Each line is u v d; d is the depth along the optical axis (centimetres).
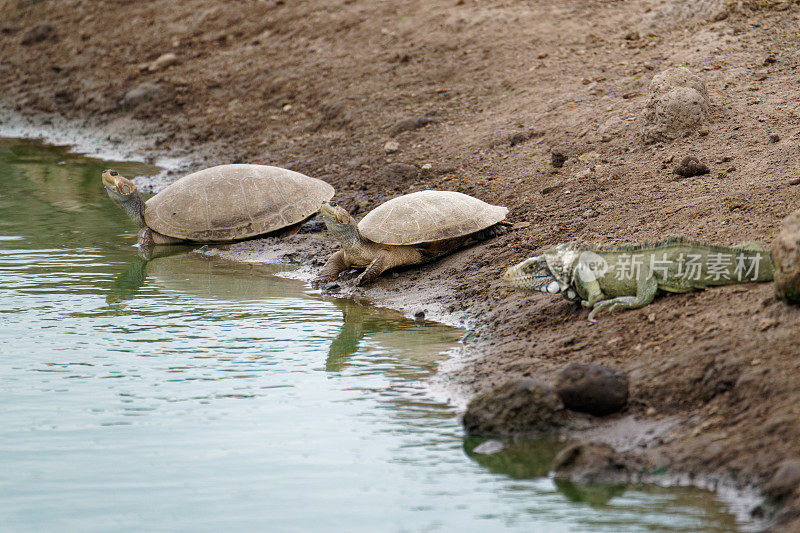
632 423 1828
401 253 3041
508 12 5519
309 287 3077
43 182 4822
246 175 3750
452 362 2295
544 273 2362
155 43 7081
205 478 1717
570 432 1855
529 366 2142
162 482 1702
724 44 4219
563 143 3738
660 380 1909
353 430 1925
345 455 1805
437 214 3020
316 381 2203
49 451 1836
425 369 2270
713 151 3153
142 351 2425
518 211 3256
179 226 3628
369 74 5409
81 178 4894
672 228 2598
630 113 3781
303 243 3581
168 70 6581
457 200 3091
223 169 3800
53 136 6047
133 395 2119
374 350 2414
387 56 5562
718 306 2061
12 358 2366
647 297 2186
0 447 1856
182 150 5338
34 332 2581
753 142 3112
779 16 4400
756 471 1570
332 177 4175
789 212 2406
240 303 2878
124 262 3422
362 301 2881
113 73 6806
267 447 1845
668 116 3384
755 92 3597
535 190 3394
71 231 3894
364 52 5753
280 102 5581
